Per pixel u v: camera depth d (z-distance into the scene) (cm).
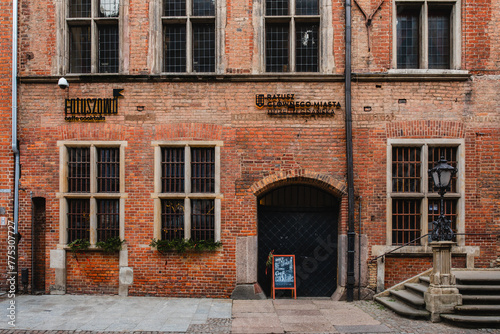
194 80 755
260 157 750
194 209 760
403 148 763
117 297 732
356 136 750
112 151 774
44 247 773
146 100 760
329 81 755
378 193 744
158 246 733
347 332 545
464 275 672
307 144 750
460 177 741
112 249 737
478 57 754
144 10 770
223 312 640
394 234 750
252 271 739
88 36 795
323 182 745
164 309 653
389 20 758
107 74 753
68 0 787
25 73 768
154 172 753
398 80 751
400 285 719
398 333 541
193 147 766
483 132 746
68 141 758
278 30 789
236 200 745
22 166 761
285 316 621
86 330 545
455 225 749
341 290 738
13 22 765
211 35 791
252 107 756
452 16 772
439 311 591
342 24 761
